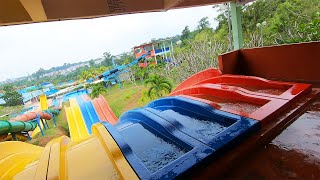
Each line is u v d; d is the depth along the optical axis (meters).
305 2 20.02
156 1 5.54
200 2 6.37
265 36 19.67
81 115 15.25
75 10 4.72
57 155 3.02
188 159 2.38
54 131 19.83
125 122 4.41
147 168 2.54
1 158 3.77
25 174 2.83
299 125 2.95
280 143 2.63
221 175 2.24
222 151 2.50
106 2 4.96
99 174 2.56
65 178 2.58
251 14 21.98
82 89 28.52
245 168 2.29
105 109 15.55
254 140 2.67
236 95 4.28
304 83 4.38
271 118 3.08
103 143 3.16
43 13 4.22
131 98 25.19
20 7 4.07
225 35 23.08
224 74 5.79
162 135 3.39
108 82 28.36
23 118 15.27
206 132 3.24
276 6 21.44
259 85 4.73
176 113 4.23
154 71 24.64
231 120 3.29
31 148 4.75
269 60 5.41
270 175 2.13
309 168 2.12
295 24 17.42
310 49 4.50
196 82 6.89
